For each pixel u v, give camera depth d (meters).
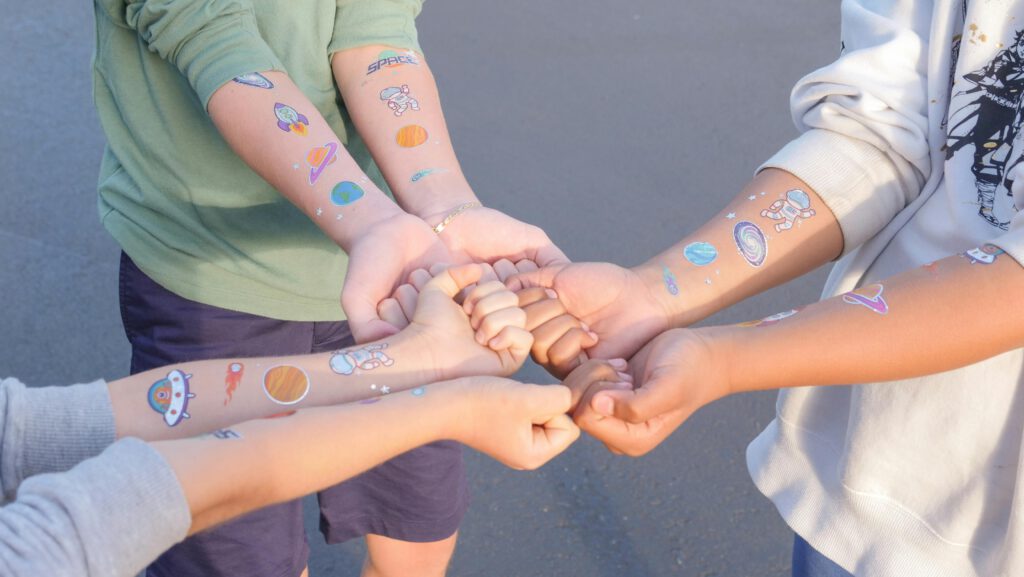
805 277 3.42
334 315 2.06
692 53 4.64
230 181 1.89
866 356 1.38
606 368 1.54
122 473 1.03
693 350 1.42
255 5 1.91
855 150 1.64
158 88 1.86
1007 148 1.45
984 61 1.45
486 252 1.79
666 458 2.78
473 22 4.82
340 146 1.72
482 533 2.57
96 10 1.89
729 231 1.67
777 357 1.41
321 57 1.96
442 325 1.50
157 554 1.04
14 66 4.49
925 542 1.54
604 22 4.85
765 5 5.02
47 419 1.23
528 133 4.09
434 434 1.30
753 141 4.10
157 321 1.99
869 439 1.54
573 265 1.69
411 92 1.93
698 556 2.53
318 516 2.66
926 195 1.58
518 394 1.32
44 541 0.96
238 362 1.39
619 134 4.11
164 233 1.93
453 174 1.86
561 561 2.51
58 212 3.67
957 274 1.37
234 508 1.14
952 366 1.38
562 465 2.75
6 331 3.15
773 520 2.62
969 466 1.48
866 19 1.63
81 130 4.14
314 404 1.38
